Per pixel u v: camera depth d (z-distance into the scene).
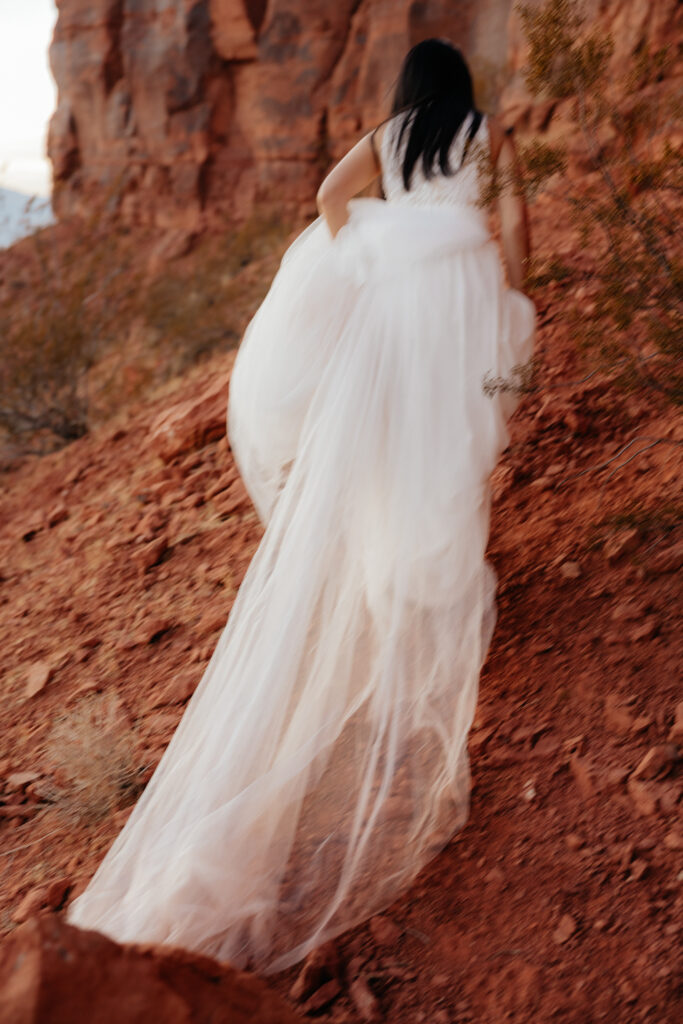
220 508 5.04
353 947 2.35
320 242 3.30
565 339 4.84
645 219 3.27
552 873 2.39
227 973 1.82
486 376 2.96
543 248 5.91
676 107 3.50
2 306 9.38
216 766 2.57
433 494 2.81
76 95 23.44
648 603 3.09
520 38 10.38
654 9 7.45
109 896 2.48
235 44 20.30
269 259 12.62
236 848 2.44
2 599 5.19
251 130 21.00
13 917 2.78
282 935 2.38
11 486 7.49
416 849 2.51
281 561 2.82
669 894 2.24
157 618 4.28
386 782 2.53
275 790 2.52
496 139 3.20
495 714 2.92
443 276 3.02
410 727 2.67
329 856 2.53
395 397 2.91
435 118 3.07
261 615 2.78
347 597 2.77
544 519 3.73
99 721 3.59
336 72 18.88
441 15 16.70
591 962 2.15
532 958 2.20
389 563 2.78
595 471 3.88
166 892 2.39
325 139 19.38
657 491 3.53
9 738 3.83
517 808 2.60
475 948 2.27
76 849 3.05
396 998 2.20
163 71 21.38
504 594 3.40
